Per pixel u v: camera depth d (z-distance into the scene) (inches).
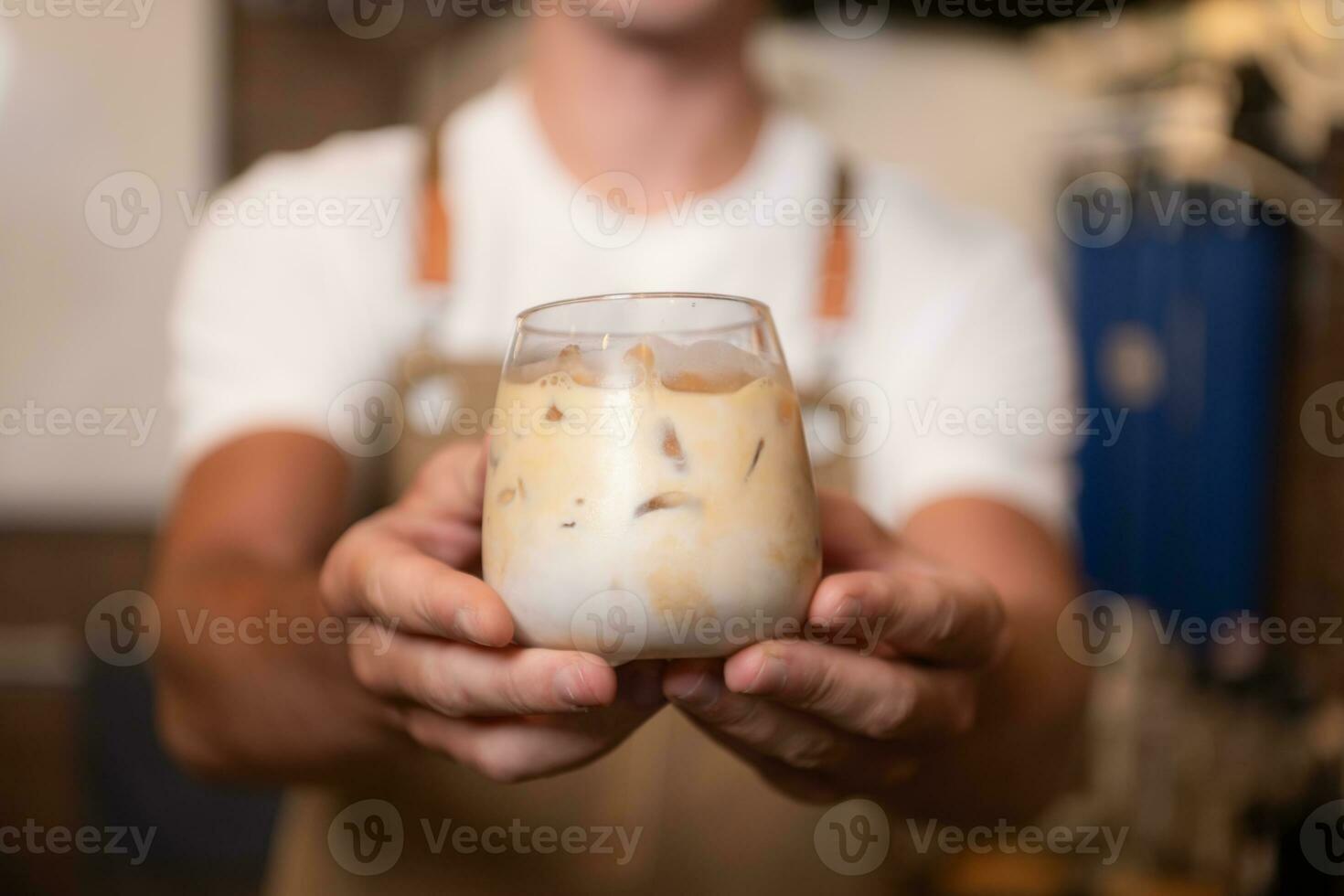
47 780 66.1
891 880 39.8
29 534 65.9
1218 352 59.2
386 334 38.0
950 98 68.1
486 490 27.1
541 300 38.4
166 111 64.6
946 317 38.8
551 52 38.4
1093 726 46.3
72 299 64.9
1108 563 62.0
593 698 25.3
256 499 34.4
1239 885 45.4
